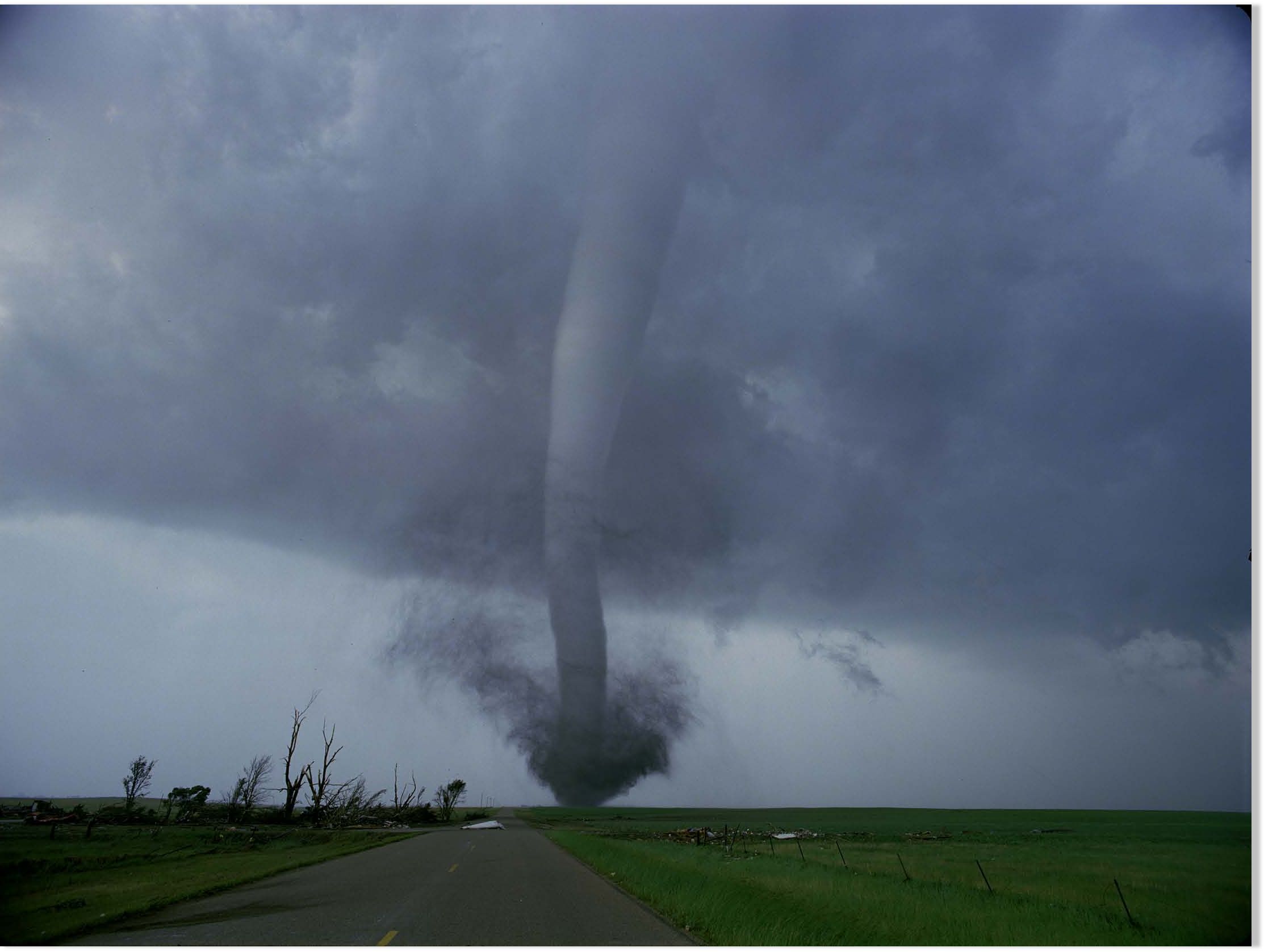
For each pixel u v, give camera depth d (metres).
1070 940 11.98
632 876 20.12
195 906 15.26
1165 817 120.50
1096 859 32.62
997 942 11.48
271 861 26.30
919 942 11.23
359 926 12.78
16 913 13.80
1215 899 17.56
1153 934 12.80
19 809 71.50
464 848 36.03
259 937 11.76
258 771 74.69
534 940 11.55
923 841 52.50
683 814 143.12
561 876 21.36
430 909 14.69
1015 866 28.66
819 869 21.72
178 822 70.44
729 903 14.21
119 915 13.62
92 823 46.72
